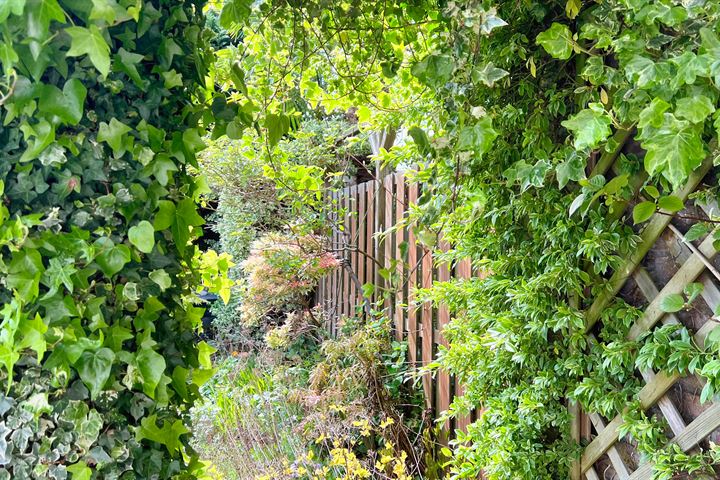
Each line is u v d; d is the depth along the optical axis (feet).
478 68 4.41
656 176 4.30
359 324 12.00
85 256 3.03
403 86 6.44
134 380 3.22
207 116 3.97
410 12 5.20
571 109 5.23
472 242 6.22
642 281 4.58
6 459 2.98
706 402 4.14
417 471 8.82
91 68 3.09
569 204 4.91
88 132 3.14
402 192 10.68
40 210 3.04
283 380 11.79
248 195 13.64
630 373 4.68
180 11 3.51
